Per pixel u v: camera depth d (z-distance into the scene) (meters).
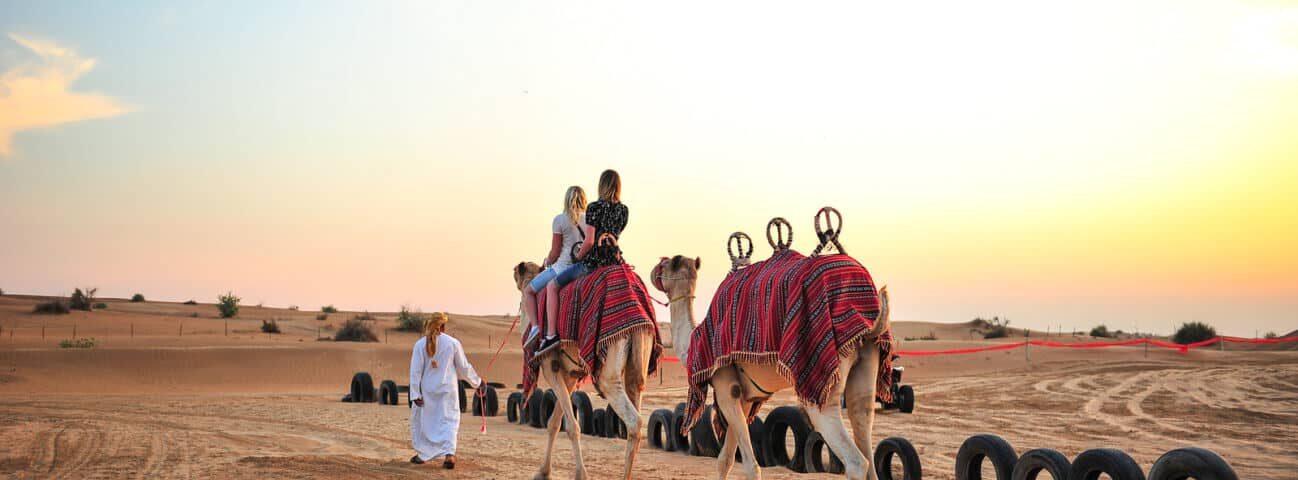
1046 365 53.97
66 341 53.12
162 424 20.52
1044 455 9.23
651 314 10.59
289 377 45.28
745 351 8.30
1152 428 20.59
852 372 7.76
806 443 12.52
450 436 13.36
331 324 88.12
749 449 8.79
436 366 13.47
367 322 88.75
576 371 11.18
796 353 7.69
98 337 65.94
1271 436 18.78
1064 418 23.33
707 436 14.50
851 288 7.77
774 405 29.03
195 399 30.81
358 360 49.31
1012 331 105.19
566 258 11.05
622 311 10.31
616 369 10.17
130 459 14.16
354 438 17.50
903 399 25.16
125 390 38.78
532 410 20.83
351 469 13.02
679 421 15.35
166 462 13.77
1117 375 43.50
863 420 7.70
